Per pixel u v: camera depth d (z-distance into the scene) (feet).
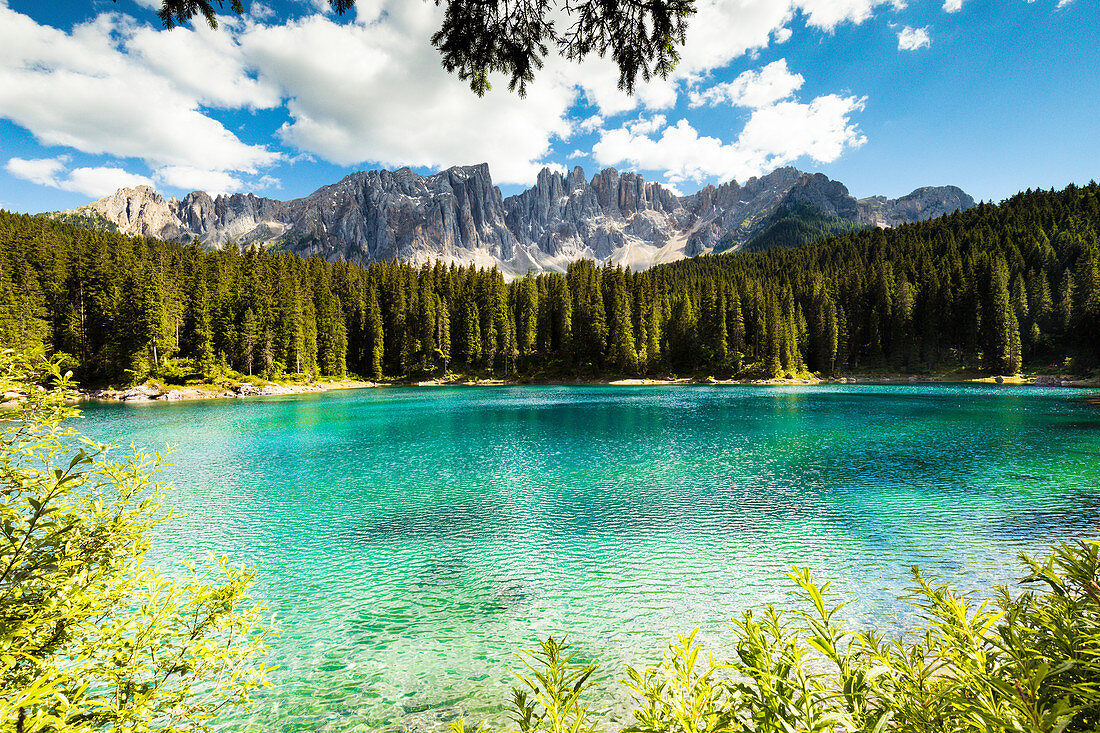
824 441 99.76
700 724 7.56
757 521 51.34
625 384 320.70
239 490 66.80
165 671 12.73
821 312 355.77
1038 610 7.09
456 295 400.06
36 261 261.24
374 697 25.02
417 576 39.58
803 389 265.34
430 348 351.67
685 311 357.82
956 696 6.24
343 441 107.55
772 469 75.66
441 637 30.58
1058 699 5.26
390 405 194.80
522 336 369.30
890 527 48.49
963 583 35.96
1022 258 358.84
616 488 65.77
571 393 255.91
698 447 95.40
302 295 337.31
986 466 74.95
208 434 118.93
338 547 45.91
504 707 24.17
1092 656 6.04
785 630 29.63
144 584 12.53
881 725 6.30
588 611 33.55
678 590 36.42
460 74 16.51
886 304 354.33
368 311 364.79
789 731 6.67
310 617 33.12
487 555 43.73
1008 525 48.32
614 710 23.02
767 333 330.95
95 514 11.25
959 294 328.70
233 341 276.41
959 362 323.57
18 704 8.52
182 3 13.50
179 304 275.18
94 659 11.51
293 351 298.35
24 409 9.91
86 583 10.52
